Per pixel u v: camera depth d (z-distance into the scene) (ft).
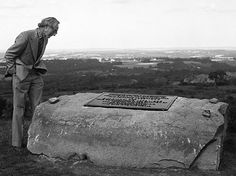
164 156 15.03
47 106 18.12
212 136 14.88
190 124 15.35
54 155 16.72
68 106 17.89
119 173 14.82
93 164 15.92
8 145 19.12
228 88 117.39
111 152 15.72
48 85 135.95
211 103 16.80
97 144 16.03
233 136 20.95
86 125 16.48
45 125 17.33
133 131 15.69
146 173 14.70
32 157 17.07
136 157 15.35
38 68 18.58
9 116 31.27
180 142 15.02
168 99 17.61
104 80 158.40
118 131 15.87
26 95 18.56
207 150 14.98
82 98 18.66
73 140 16.49
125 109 16.92
